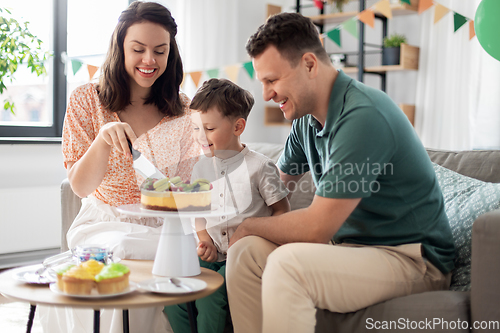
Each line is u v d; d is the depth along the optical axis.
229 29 3.47
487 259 1.00
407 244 1.18
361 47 3.28
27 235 2.59
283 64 1.15
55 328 1.49
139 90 1.54
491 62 2.78
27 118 2.84
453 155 1.56
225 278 1.25
